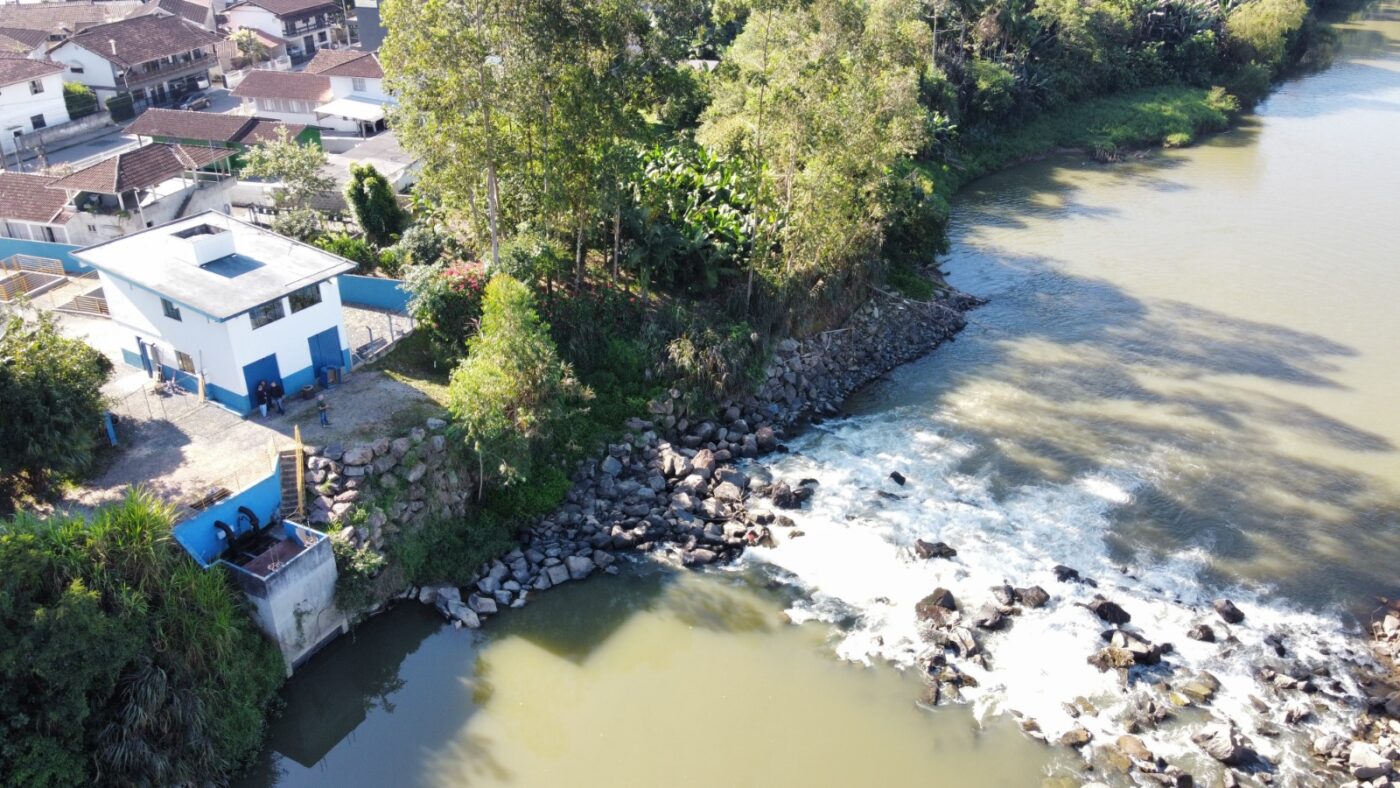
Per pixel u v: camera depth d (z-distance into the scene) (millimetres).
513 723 34656
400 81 45781
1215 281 71062
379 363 47844
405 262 55594
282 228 58656
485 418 40219
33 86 86500
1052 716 34844
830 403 55375
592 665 37094
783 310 56125
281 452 39531
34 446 35094
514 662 37219
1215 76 123688
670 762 33000
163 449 40344
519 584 40562
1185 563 42625
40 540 28750
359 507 38531
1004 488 47562
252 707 33094
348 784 32500
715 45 90062
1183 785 32156
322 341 45594
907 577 41406
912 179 67562
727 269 56406
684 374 51125
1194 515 45781
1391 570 42438
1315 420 53781
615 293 53438
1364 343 62062
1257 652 37719
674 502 45375
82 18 116438
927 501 46406
